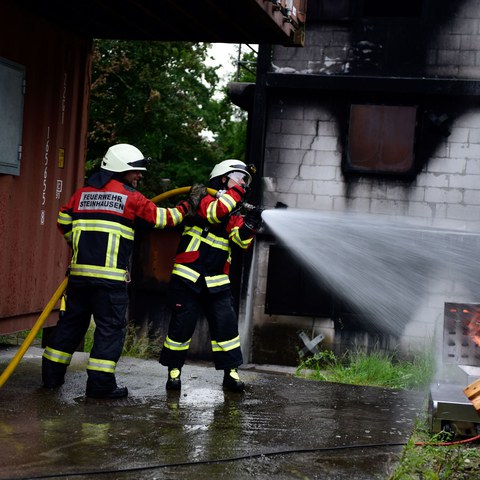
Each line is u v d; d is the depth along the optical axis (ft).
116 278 18.37
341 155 42.11
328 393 21.08
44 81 23.63
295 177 42.39
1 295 21.76
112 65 70.49
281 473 13.83
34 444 14.56
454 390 18.10
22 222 22.65
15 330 22.91
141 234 41.19
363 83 41.32
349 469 14.35
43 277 23.98
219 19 23.38
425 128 41.50
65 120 25.11
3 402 17.61
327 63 42.06
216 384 21.20
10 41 21.66
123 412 17.42
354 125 41.96
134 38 26.25
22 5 22.30
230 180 20.03
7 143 21.56
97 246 18.25
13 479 12.57
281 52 42.29
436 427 17.04
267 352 42.50
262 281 42.37
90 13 23.75
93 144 73.97
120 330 18.62
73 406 17.66
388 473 14.25
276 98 42.57
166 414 17.48
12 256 22.21
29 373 20.98
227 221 20.02
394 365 36.24
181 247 20.11
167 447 14.88
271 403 19.38
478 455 16.44
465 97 41.01
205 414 17.74
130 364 23.25
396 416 18.86
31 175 23.07
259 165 42.16
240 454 14.73
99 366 18.38
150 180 78.13
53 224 24.48
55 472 13.03
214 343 20.21
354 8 41.86
